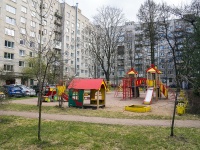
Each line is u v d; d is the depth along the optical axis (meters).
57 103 20.09
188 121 10.96
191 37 17.22
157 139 7.39
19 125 9.59
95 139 7.42
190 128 9.16
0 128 8.96
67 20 64.19
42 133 8.12
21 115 12.57
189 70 13.85
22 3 47.94
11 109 15.07
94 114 13.20
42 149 6.44
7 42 44.62
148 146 6.72
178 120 11.24
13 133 8.13
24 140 7.24
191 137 7.64
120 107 17.12
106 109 15.84
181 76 9.05
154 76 24.98
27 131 8.44
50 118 11.63
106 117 12.09
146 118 11.80
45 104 19.00
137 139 7.41
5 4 44.19
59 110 14.89
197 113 13.48
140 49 58.38
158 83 25.42
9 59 45.12
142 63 64.62
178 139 7.39
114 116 12.45
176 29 36.00
